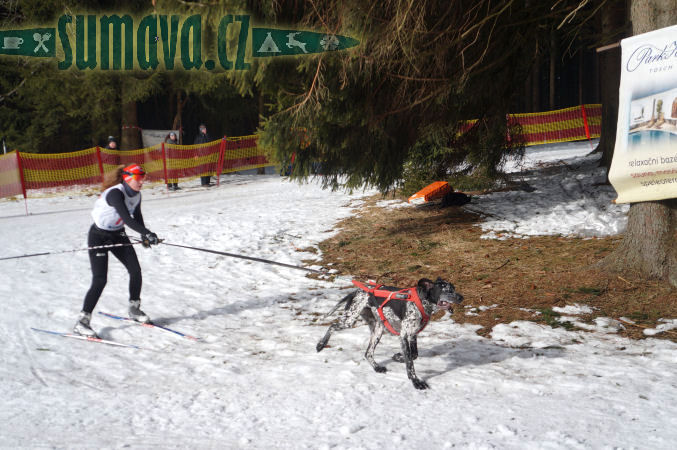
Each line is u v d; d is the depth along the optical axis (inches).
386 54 335.0
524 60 442.9
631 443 150.2
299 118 356.5
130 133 981.2
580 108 907.4
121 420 175.0
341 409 181.5
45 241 456.1
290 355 241.4
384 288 212.2
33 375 214.1
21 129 994.7
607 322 262.1
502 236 405.7
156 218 546.3
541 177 576.4
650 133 285.6
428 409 179.8
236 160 876.6
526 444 151.0
